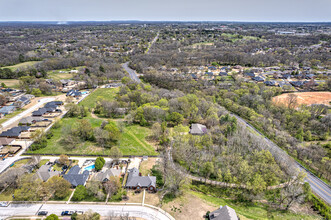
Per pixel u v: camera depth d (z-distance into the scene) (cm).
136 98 16250
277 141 11831
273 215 7231
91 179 8219
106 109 14275
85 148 10525
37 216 6650
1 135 11056
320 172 9438
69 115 14062
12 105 14950
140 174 8644
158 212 6981
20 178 7694
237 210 7281
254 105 16075
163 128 11831
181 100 14400
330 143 11588
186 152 9912
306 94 19012
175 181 8106
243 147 10450
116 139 11025
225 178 8450
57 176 7688
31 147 10069
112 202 7325
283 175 9006
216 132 11669
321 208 7525
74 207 7025
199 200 7662
